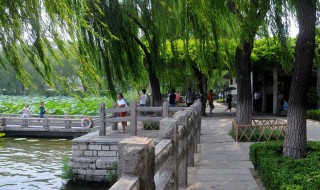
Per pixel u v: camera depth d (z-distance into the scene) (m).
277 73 23.41
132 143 2.33
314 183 4.58
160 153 3.20
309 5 6.88
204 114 23.64
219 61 14.51
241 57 13.16
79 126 21.50
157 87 15.58
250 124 13.23
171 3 11.05
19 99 45.81
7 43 4.66
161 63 14.60
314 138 12.93
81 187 10.78
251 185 6.75
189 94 22.77
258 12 10.41
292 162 6.05
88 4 7.09
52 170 13.14
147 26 13.98
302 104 7.04
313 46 6.99
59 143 19.56
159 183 3.80
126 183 2.11
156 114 14.55
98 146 10.93
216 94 51.62
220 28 11.09
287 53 12.56
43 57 4.78
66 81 4.98
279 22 10.49
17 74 4.86
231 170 8.02
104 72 12.29
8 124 22.05
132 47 13.51
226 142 12.22
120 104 12.89
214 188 6.57
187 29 12.20
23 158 15.41
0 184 11.30
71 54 4.97
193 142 8.61
